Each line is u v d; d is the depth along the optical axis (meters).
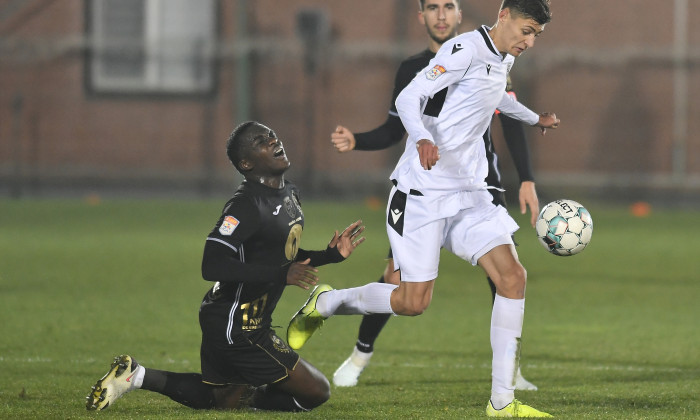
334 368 24.47
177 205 76.00
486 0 80.00
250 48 83.81
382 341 28.45
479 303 35.81
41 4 85.25
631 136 81.62
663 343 28.11
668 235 60.06
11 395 20.22
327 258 19.25
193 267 44.41
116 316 31.84
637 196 81.81
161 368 23.89
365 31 84.25
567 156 82.12
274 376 18.14
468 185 19.62
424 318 32.56
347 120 84.25
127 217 67.12
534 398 20.45
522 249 53.31
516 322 18.56
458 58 18.88
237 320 17.86
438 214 19.39
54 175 85.44
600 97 81.56
